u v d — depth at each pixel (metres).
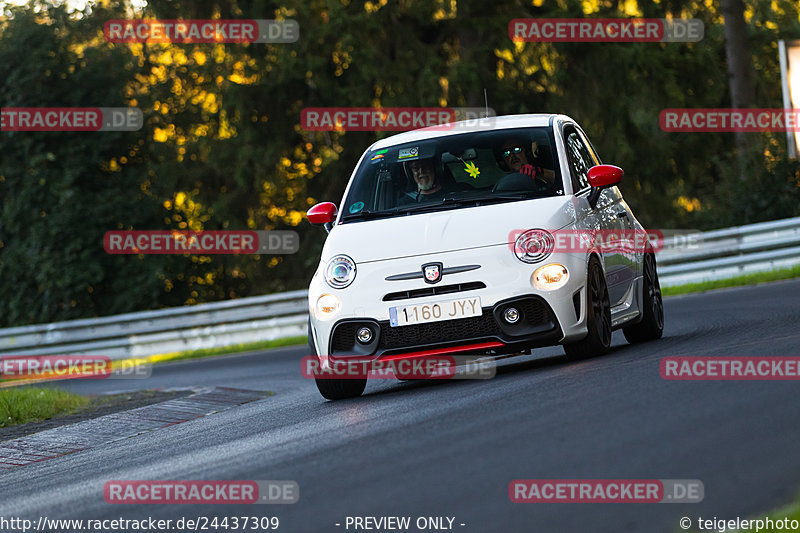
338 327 26.97
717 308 45.66
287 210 127.00
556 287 25.92
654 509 12.41
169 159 125.06
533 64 114.81
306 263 121.50
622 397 19.64
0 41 116.56
